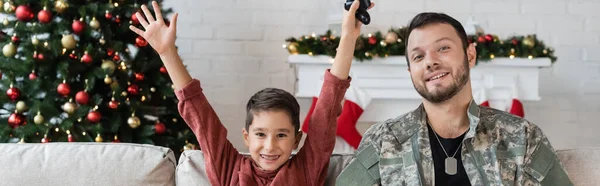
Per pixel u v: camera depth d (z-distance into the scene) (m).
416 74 1.59
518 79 3.10
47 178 1.66
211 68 3.38
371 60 2.98
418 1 3.41
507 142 1.56
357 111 3.02
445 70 1.56
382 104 3.12
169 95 2.76
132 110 2.67
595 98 3.51
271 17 3.38
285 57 3.39
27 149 1.74
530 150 1.54
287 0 3.39
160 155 1.73
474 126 1.55
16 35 2.58
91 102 2.61
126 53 2.77
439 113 1.61
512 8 3.46
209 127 1.67
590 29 3.48
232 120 3.41
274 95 1.63
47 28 2.54
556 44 3.48
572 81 3.50
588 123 3.52
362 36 2.98
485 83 3.09
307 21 3.39
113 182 1.66
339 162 1.72
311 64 3.02
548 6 3.46
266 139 1.59
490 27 3.45
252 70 3.40
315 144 1.64
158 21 1.68
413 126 1.63
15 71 2.54
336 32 3.15
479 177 1.54
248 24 3.38
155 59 2.76
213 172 1.63
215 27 3.38
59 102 2.63
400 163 1.58
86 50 2.55
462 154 1.56
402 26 3.10
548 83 3.50
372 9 3.40
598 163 1.68
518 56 3.04
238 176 1.61
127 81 2.69
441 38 1.57
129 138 2.66
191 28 3.37
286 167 1.60
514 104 3.05
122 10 2.69
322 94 1.66
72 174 1.67
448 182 1.55
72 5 2.59
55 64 2.59
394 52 2.96
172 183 1.73
